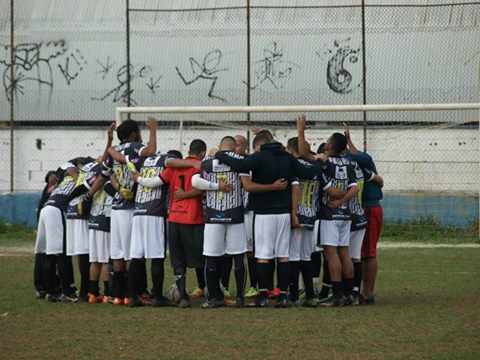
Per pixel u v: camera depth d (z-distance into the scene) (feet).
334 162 96.99
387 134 208.33
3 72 223.51
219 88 215.31
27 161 221.46
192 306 100.48
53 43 223.92
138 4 224.12
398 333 81.10
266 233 96.27
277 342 77.25
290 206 96.58
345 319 88.89
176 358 71.31
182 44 218.79
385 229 194.18
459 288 113.60
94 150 220.23
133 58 219.82
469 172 205.57
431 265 139.95
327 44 213.46
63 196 104.53
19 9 227.61
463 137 206.18
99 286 113.39
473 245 173.88
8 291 113.80
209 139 214.90
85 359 71.36
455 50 210.59
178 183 98.17
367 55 212.02
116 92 219.82
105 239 102.58
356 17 213.87
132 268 98.89
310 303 98.84
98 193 102.73
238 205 96.99
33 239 193.77
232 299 106.11
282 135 210.79
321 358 71.15
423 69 210.59
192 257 99.09
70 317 91.97
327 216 97.35
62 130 221.46
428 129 205.05
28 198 210.59
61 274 104.47
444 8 213.46
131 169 98.22
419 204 198.18
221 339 78.74
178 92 216.54
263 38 215.51
